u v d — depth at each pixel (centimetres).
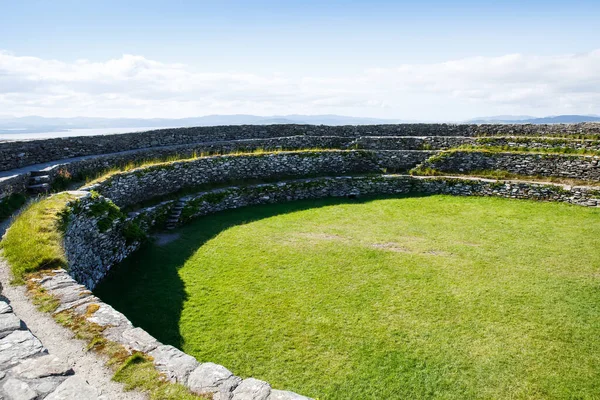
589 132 2667
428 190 2530
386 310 1136
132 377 577
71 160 1827
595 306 1140
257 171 2564
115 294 1229
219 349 962
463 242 1688
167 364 614
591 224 1870
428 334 1017
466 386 837
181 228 1912
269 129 3116
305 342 991
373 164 2805
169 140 2614
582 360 912
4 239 990
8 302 750
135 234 1547
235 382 581
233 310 1144
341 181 2553
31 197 1395
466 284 1289
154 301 1191
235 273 1394
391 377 866
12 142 1599
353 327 1054
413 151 2783
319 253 1576
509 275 1352
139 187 1930
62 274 876
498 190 2380
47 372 529
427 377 865
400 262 1478
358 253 1573
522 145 2673
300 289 1270
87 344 646
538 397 805
